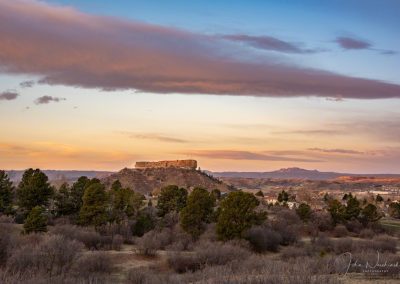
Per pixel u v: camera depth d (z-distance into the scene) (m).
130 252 39.25
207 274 18.03
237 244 44.03
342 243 47.31
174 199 72.06
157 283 18.94
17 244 28.58
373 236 69.25
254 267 21.73
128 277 23.23
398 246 54.12
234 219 49.09
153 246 38.00
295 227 62.78
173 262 31.11
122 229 52.31
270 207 93.94
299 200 144.25
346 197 134.62
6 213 60.94
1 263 24.30
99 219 53.78
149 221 57.75
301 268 14.80
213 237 51.09
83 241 42.94
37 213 44.41
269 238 48.56
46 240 26.56
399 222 99.50
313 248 46.91
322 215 79.31
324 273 16.52
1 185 62.62
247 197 50.00
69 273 22.31
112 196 67.38
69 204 65.38
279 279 12.36
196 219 53.25
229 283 12.78
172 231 55.53
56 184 111.88
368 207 81.25
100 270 27.08
